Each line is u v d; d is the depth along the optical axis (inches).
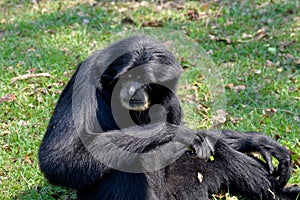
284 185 816.9
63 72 1224.8
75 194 852.0
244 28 1482.5
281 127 1008.9
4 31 1508.4
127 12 1609.3
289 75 1217.4
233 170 805.2
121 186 704.4
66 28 1487.5
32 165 913.5
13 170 900.0
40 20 1558.8
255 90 1164.5
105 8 1643.7
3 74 1231.5
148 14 1587.1
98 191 719.7
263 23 1510.8
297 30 1453.0
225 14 1572.3
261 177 810.8
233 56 1317.7
